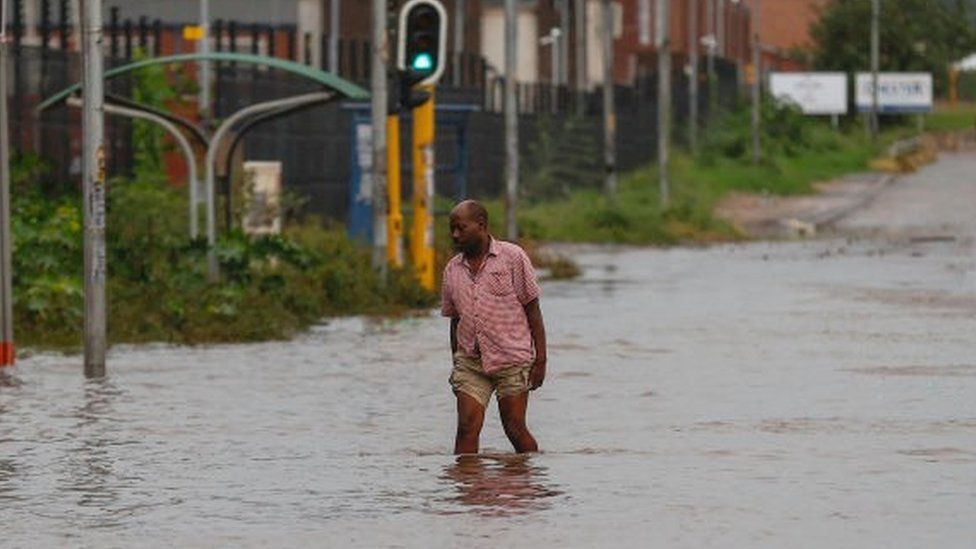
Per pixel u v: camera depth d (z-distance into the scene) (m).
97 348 36.72
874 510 21.47
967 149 190.50
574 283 64.69
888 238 95.50
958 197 128.50
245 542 20.05
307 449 27.23
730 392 33.88
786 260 77.50
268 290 49.34
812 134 164.75
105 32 75.44
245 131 50.84
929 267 71.44
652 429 29.05
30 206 50.66
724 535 20.11
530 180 107.38
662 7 111.88
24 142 61.47
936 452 26.14
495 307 25.69
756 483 23.47
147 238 52.06
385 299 53.62
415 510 21.81
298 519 21.34
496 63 146.50
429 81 53.88
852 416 30.31
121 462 25.97
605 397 33.28
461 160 65.94
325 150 78.38
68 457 26.47
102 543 20.09
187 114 71.50
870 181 145.12
